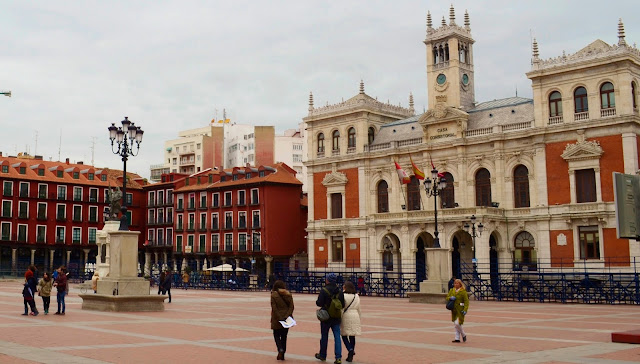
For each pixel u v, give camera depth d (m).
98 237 63.31
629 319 34.62
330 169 88.00
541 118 69.12
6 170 109.94
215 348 21.14
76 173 118.56
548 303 51.59
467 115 75.69
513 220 70.50
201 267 105.94
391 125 86.31
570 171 66.75
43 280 33.84
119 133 41.34
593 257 65.00
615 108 64.31
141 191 123.88
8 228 108.38
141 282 37.19
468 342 23.50
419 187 78.44
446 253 50.56
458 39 79.81
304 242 99.81
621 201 23.88
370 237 80.44
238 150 172.75
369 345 22.62
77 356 18.83
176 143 186.00
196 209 108.12
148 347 21.02
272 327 18.78
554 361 18.84
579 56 66.75
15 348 20.44
